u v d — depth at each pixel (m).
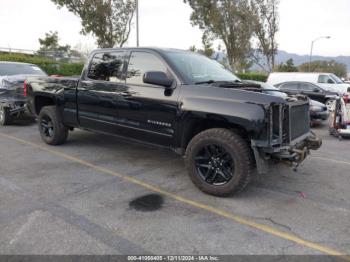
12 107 8.30
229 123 3.84
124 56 4.92
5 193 4.06
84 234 3.12
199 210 3.68
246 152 3.74
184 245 2.97
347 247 2.98
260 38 28.77
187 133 4.20
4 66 9.34
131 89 4.67
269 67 29.70
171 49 4.89
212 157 4.01
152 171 5.02
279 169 5.20
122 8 21.52
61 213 3.54
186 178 4.73
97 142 6.73
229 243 3.02
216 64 5.37
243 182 3.80
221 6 26.78
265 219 3.50
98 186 4.37
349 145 7.25
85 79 5.47
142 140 4.75
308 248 2.96
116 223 3.35
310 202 3.96
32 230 3.17
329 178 4.85
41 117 6.41
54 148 6.25
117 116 4.94
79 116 5.64
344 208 3.80
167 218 3.48
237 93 3.80
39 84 6.36
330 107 10.92
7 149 6.13
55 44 40.66
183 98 4.10
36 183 4.43
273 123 3.69
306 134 4.45
